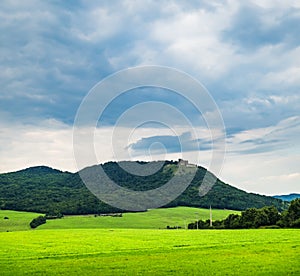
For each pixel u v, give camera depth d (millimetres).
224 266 35875
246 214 94250
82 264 38469
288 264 36031
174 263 38219
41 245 56219
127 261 40000
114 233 76500
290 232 72188
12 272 34531
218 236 67000
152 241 60125
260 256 41531
